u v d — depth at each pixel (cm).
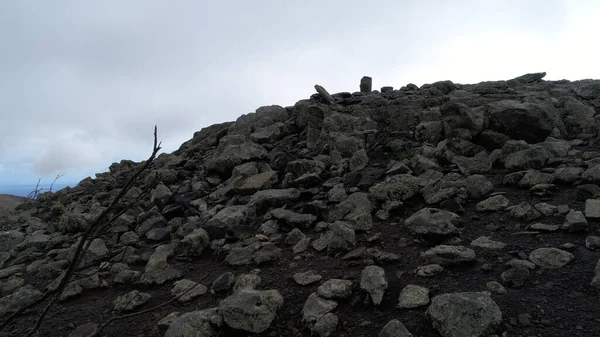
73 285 488
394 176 567
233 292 415
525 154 582
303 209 585
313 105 952
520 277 343
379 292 352
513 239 418
